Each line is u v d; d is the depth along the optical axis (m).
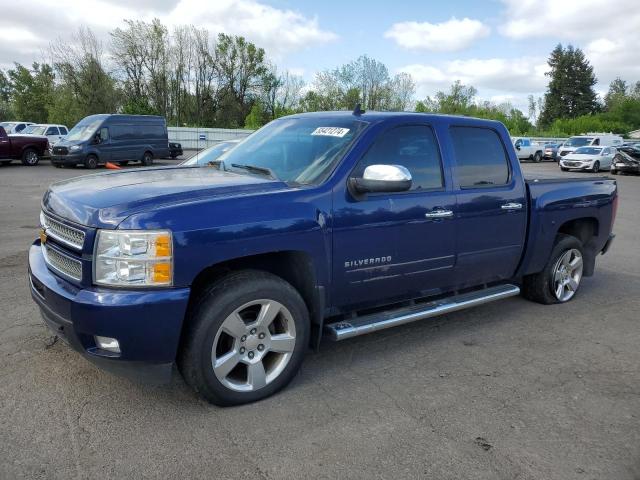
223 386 3.24
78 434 3.00
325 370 3.94
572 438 3.13
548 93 92.12
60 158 21.84
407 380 3.82
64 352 4.01
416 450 2.96
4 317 4.68
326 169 3.72
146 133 24.27
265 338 3.39
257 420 3.21
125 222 2.91
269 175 3.84
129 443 2.93
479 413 3.38
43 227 3.65
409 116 4.17
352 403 3.46
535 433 3.17
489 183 4.66
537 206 5.05
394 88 50.50
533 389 3.74
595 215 5.71
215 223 3.08
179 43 58.41
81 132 22.72
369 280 3.88
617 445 3.07
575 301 5.85
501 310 5.47
